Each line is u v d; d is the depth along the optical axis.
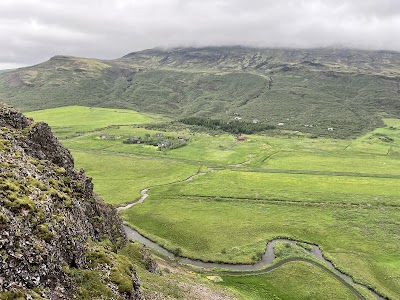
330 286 81.69
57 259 37.62
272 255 98.00
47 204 42.09
